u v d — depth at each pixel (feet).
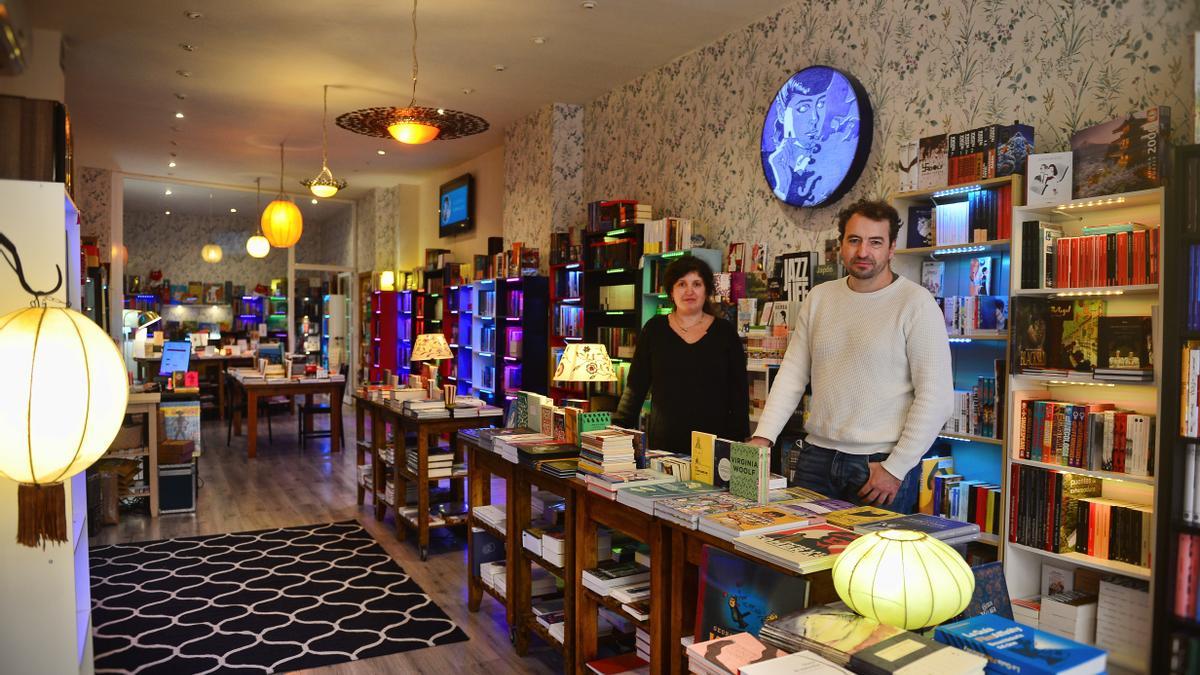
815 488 9.70
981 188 12.01
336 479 24.94
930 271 13.26
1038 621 10.45
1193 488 8.47
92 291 25.80
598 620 11.09
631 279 22.98
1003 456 11.13
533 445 11.71
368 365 44.11
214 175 39.37
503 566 13.43
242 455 28.89
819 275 15.53
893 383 9.12
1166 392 8.59
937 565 5.72
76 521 10.00
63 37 19.83
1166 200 8.77
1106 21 11.58
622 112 23.63
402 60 21.45
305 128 29.45
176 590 14.87
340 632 12.91
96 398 7.95
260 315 53.42
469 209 34.40
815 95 16.38
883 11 15.21
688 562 8.35
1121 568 9.79
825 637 5.50
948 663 4.94
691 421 12.28
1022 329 11.14
